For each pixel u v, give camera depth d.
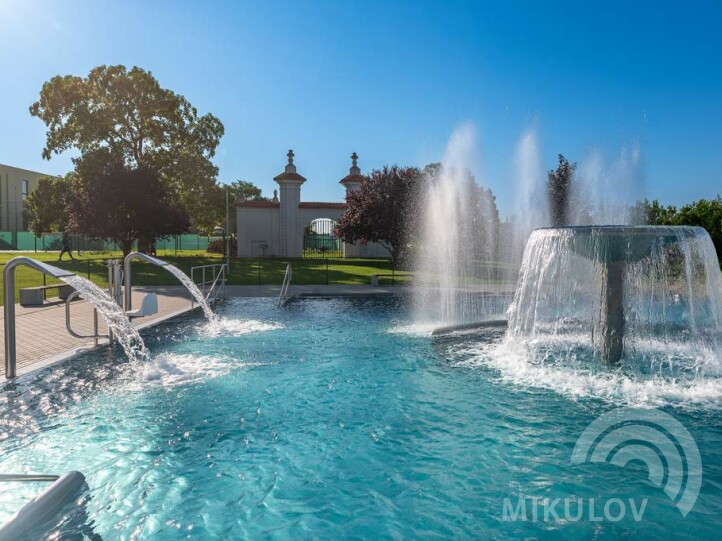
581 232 6.67
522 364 7.05
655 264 7.65
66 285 14.45
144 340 8.77
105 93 32.06
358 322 11.04
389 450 4.30
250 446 4.38
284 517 3.30
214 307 13.33
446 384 6.17
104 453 4.21
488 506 3.42
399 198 28.64
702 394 5.69
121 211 30.12
